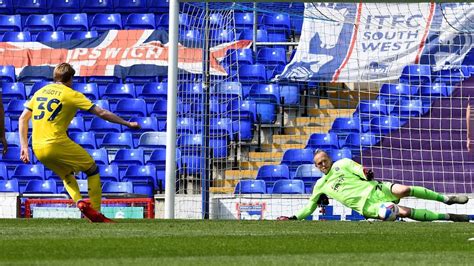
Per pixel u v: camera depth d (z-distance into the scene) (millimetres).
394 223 30344
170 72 41125
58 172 28719
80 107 28062
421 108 57094
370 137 57188
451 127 56312
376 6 55875
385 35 55719
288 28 67750
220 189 54094
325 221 32125
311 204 34750
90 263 13531
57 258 14477
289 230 24906
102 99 65188
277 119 60156
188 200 45656
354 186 34031
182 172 52188
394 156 56375
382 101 59844
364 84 60344
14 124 63344
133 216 46250
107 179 58406
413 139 53781
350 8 55875
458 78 58156
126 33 67375
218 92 56500
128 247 17062
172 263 13703
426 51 55594
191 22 61062
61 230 23531
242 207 45125
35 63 67812
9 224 27531
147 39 67000
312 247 17609
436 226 27891
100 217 28594
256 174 56156
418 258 15039
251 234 22484
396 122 58344
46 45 68125
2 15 72812
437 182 52938
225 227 26359
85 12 73500
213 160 55188
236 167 57000
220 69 58688
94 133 61219
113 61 66562
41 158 28250
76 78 67000
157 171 58219
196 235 21703
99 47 67312
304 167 55406
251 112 59812
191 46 59406
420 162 55156
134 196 50406
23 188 58969
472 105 56938
